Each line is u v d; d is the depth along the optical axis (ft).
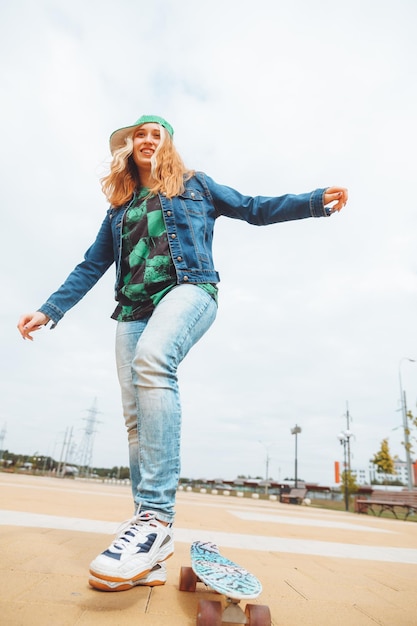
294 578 6.59
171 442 5.16
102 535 9.04
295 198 6.20
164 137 6.75
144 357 5.17
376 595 5.81
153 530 4.86
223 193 6.75
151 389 5.13
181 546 8.95
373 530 19.40
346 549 11.27
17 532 8.27
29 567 5.33
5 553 6.04
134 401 6.06
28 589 4.38
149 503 5.00
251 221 6.63
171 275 6.07
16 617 3.53
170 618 3.94
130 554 4.57
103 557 4.49
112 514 14.85
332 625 4.31
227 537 11.66
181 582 4.99
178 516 17.62
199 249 6.23
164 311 5.54
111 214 7.22
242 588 3.65
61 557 6.17
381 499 44.52
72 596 4.29
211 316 6.04
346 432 71.15
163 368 5.18
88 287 7.07
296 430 92.12
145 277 6.09
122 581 4.45
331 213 6.15
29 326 6.31
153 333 5.34
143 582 4.95
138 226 6.44
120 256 6.65
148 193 6.72
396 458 94.84
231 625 3.84
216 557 4.74
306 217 6.26
